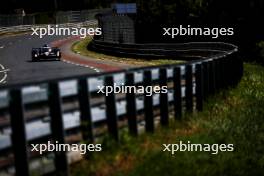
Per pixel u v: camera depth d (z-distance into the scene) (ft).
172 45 252.01
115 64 236.43
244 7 287.48
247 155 68.80
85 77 53.16
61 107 48.88
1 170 44.98
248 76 150.10
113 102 57.36
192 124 75.41
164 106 70.85
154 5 350.02
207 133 71.87
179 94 75.82
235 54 128.47
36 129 48.14
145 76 66.13
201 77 85.56
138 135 63.05
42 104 49.06
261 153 70.59
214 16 306.76
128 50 291.17
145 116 66.18
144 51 273.33
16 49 406.82
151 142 63.10
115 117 57.36
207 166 60.59
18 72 205.87
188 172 56.65
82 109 53.57
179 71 75.51
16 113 44.70
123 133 59.41
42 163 49.03
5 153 45.11
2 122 45.24
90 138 53.88
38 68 223.92
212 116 83.25
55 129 49.29
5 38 548.31
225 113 86.84
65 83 51.42
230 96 104.12
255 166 65.87
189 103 81.20
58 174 49.78
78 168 52.37
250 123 82.12
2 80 173.58
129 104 61.98
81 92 53.36
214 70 98.43
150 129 66.54
